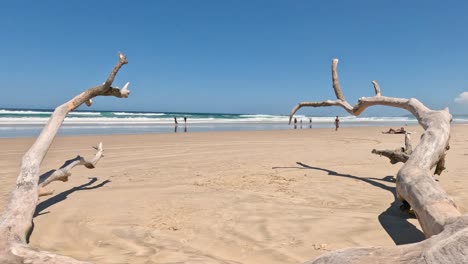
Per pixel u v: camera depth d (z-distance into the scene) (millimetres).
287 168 7379
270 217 3893
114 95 5414
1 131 22234
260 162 8320
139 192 5203
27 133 20828
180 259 2783
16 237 2785
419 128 32281
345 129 30156
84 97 4996
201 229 3551
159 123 38938
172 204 4504
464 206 4168
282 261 2754
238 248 3051
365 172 6871
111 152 10562
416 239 3191
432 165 4082
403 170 3840
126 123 36781
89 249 3062
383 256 1770
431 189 3129
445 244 1588
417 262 1589
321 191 5215
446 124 4664
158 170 7184
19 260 2289
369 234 3320
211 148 11891
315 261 1973
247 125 40219
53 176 4539
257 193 5082
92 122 36375
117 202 4645
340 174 6652
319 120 64000
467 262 1458
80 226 3695
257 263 2738
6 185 5809
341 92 7094
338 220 3748
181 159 8906
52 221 3877
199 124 40000
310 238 3234
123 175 6641
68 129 26375
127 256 2867
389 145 13031
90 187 5605
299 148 11859
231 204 4469
